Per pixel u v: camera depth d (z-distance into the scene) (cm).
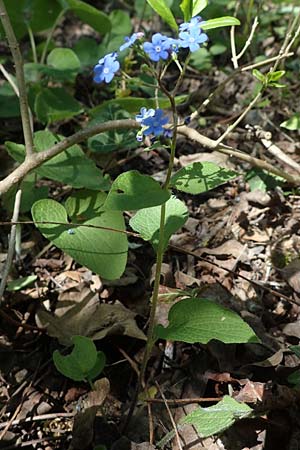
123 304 61
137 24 97
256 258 65
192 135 61
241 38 89
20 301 62
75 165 62
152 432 51
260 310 60
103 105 71
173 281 63
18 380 57
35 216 55
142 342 58
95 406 53
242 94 83
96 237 55
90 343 52
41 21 82
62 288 63
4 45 93
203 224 69
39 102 74
